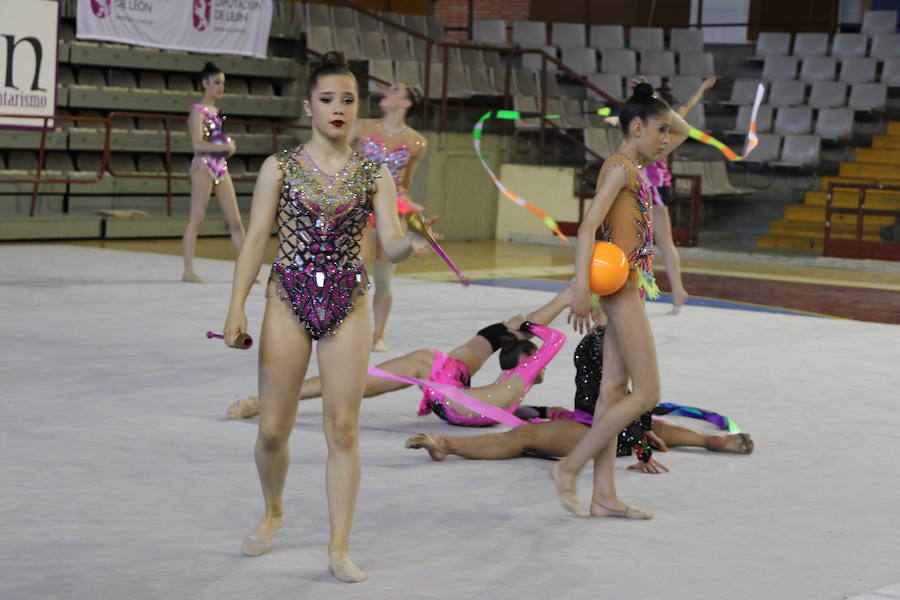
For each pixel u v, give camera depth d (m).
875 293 18.56
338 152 5.48
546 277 19.27
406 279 18.03
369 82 26.91
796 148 26.69
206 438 7.93
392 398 9.46
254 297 15.18
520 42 30.47
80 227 22.61
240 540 5.86
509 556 5.72
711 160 27.53
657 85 29.38
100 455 7.41
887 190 22.58
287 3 27.98
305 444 7.84
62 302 14.15
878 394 10.26
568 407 9.14
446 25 36.34
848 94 28.52
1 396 8.99
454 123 27.31
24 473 6.94
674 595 5.21
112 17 24.05
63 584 5.15
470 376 8.47
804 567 5.66
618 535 6.11
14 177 23.12
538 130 27.05
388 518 6.31
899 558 5.86
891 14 30.16
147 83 25.92
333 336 5.34
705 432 8.64
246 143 26.59
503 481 7.13
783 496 6.97
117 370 10.16
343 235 5.37
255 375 10.14
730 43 32.06
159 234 23.61
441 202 25.48
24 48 22.34
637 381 6.23
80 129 23.89
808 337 13.53
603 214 6.20
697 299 17.02
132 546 5.71
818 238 25.14
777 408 9.50
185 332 12.26
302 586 5.22
